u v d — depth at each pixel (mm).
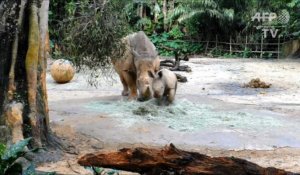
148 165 3592
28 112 5711
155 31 22875
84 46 6215
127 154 3643
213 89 11469
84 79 12344
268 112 8531
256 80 11977
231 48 21250
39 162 5383
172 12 21953
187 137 6680
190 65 16422
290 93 11117
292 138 6758
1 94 5664
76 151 5922
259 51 20688
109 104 8805
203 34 22094
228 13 20609
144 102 8258
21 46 5797
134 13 20844
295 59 19359
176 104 8539
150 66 8266
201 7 21266
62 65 11891
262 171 3496
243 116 8055
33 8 5746
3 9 5691
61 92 10672
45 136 5914
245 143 6465
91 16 6121
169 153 3592
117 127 7074
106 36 6184
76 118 7609
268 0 21078
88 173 5062
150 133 6824
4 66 5691
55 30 7695
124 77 8914
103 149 6051
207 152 6043
